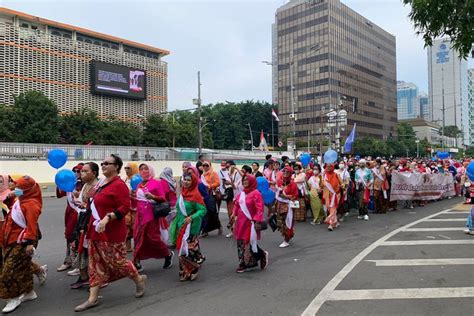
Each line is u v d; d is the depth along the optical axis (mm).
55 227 11289
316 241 9242
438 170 19359
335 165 13516
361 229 10820
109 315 4820
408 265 7000
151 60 67562
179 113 80312
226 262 7359
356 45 100875
